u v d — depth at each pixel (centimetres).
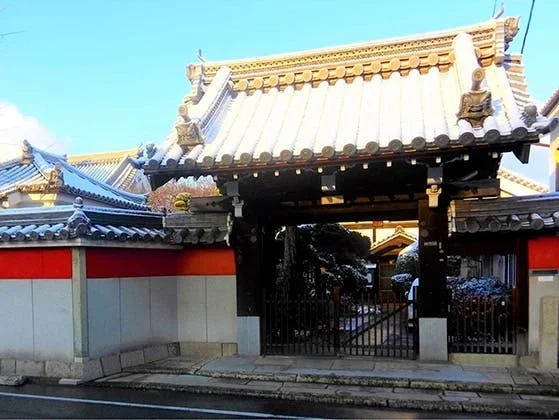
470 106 707
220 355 914
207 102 942
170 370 802
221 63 1056
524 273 799
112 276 827
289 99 955
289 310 905
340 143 738
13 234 771
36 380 764
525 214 759
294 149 754
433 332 812
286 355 881
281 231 1172
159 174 802
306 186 841
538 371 748
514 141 649
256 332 895
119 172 3014
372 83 929
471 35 912
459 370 754
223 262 938
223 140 848
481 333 812
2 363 797
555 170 1556
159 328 914
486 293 968
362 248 1670
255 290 898
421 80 902
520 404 610
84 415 593
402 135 718
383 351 880
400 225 2530
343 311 918
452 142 665
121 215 857
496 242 825
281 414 596
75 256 769
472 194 783
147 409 618
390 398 638
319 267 1329
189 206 922
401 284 1670
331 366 793
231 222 884
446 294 812
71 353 766
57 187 1470
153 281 910
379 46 948
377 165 742
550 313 757
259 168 761
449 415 593
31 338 793
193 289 950
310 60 988
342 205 895
